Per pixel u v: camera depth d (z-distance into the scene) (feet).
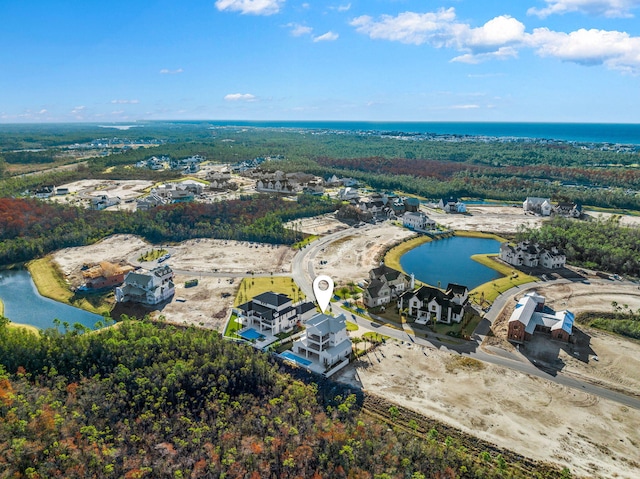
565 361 344.49
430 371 331.16
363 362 342.85
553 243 609.83
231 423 267.39
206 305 445.78
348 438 249.14
